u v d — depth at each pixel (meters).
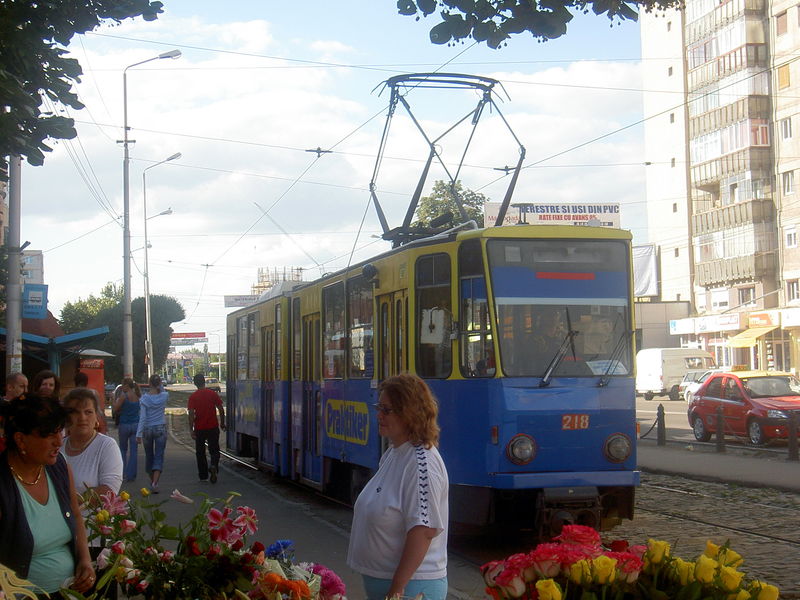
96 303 72.38
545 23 7.03
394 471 4.19
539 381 9.77
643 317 56.03
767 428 21.23
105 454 6.01
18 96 7.21
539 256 10.08
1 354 27.52
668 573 3.43
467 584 8.64
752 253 48.91
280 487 16.56
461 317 10.07
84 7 7.60
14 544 4.23
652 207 58.97
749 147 48.72
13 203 16.81
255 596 4.03
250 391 19.31
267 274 65.56
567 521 9.50
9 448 4.32
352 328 12.71
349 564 4.33
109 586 4.46
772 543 10.12
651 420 32.91
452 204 33.44
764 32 48.62
